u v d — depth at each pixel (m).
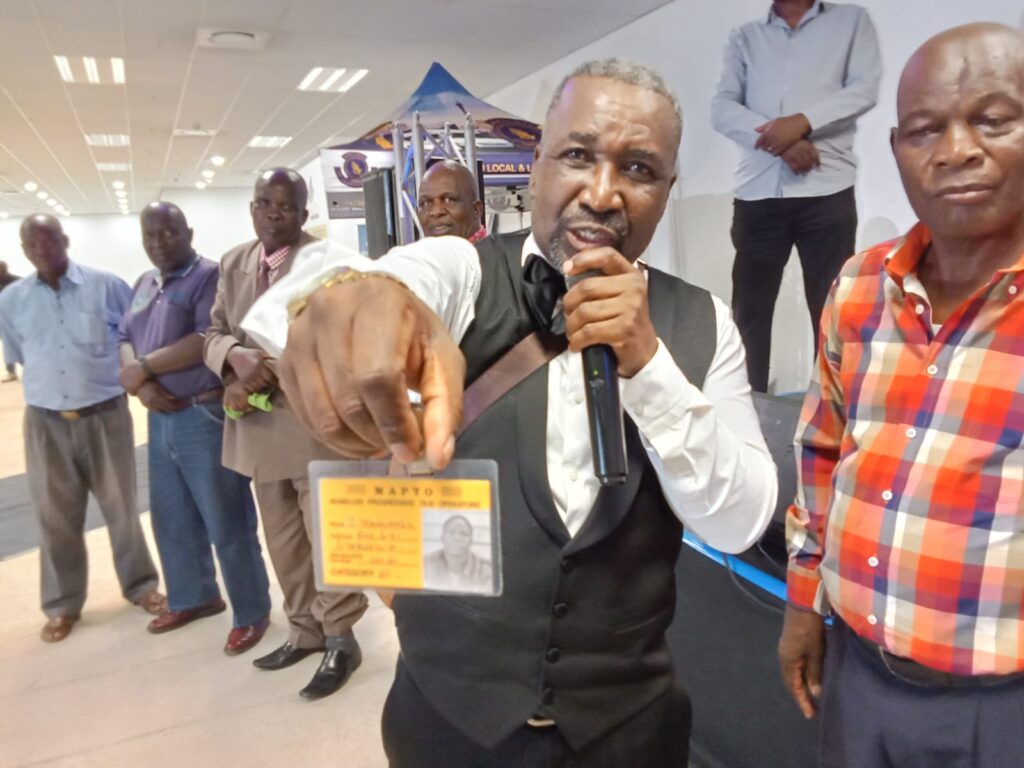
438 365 0.46
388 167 3.61
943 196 0.79
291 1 3.90
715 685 1.59
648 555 0.77
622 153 0.66
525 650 0.74
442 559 0.49
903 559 0.87
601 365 0.62
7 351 2.51
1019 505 0.81
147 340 2.34
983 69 0.76
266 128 7.90
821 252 2.69
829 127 2.60
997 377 0.81
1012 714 0.83
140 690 2.20
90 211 17.27
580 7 4.06
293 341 0.46
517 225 5.29
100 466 2.60
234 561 2.38
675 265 3.83
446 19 4.26
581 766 0.76
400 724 0.83
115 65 5.07
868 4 2.51
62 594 2.54
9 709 2.13
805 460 1.09
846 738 0.96
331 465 0.50
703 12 3.62
